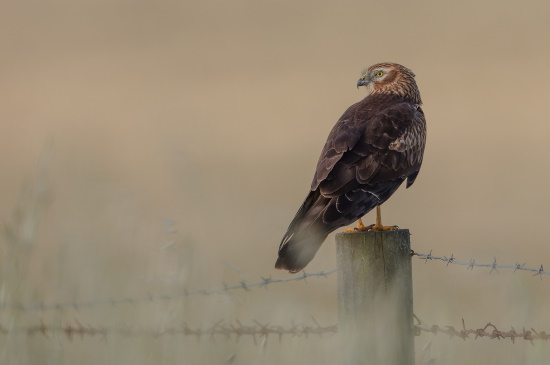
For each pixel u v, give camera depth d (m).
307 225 9.16
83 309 7.51
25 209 7.44
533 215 27.91
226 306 7.50
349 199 9.60
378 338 7.55
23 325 7.34
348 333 7.62
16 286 7.31
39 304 7.41
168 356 7.01
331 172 9.81
